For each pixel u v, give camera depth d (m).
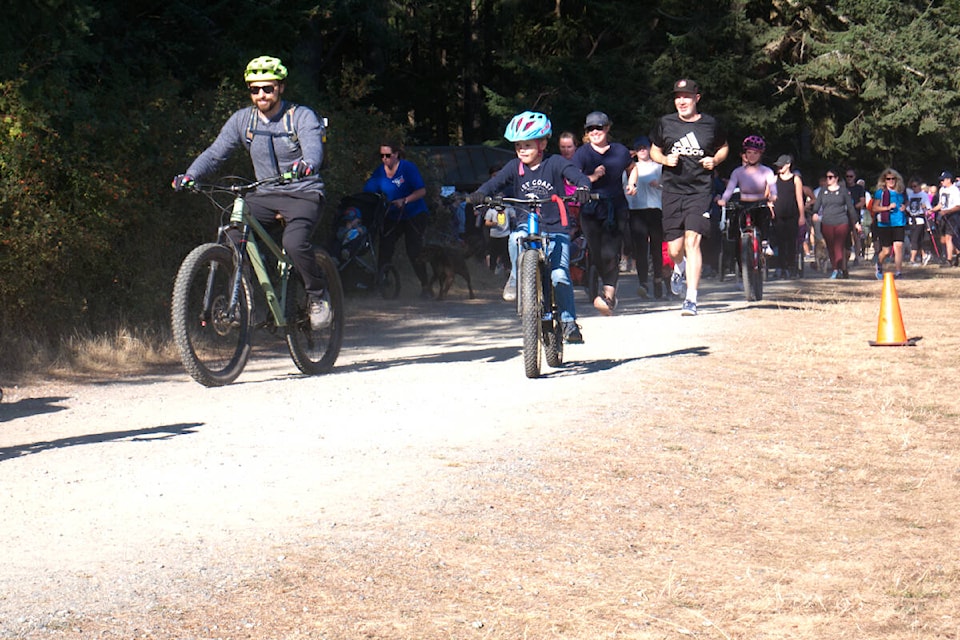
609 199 12.55
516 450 6.15
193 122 12.73
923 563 4.53
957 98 35.09
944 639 3.79
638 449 6.25
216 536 4.68
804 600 4.11
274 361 10.18
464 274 16.66
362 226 15.66
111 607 3.91
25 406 7.84
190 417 7.29
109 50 16.34
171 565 4.32
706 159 11.82
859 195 26.16
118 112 12.11
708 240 17.89
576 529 4.85
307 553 4.46
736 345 10.16
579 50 40.28
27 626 3.75
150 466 5.89
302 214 8.77
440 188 20.83
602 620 3.88
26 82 10.73
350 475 5.65
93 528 4.81
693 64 33.72
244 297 8.74
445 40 46.81
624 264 21.64
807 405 7.65
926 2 36.38
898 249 20.83
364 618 3.85
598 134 12.47
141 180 11.66
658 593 4.13
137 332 10.62
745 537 4.84
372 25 26.33
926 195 26.05
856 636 3.80
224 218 12.62
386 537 4.67
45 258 9.88
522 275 8.41
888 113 35.38
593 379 8.36
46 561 4.39
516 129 8.55
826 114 36.72
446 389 8.09
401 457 6.01
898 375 8.87
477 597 4.05
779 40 34.38
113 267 11.16
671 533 4.85
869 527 5.02
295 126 8.73
